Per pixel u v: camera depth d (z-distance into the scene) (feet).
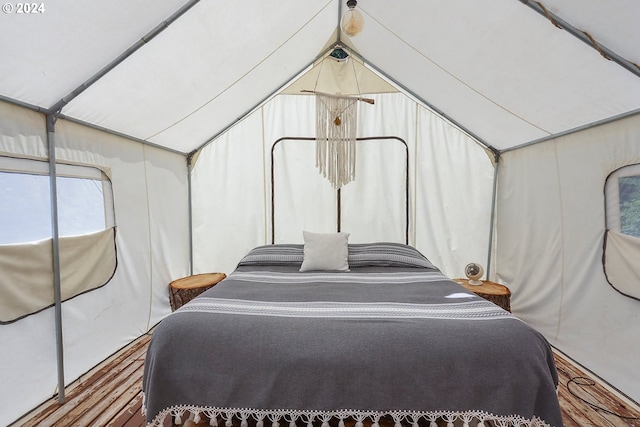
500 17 5.22
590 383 6.23
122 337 7.63
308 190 10.71
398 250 9.16
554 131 7.40
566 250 7.25
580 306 6.84
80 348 6.37
